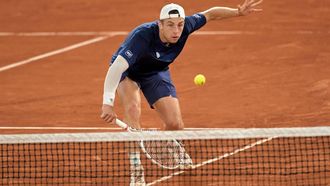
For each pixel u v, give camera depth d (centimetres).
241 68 6019
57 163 3572
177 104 3469
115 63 3178
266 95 5138
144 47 3284
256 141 3812
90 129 4481
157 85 3466
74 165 3550
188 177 3369
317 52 6338
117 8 9006
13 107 5181
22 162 3628
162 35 3303
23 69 6500
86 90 5638
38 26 8444
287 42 6806
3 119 4822
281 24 7600
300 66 5906
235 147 3744
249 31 7394
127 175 3425
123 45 3341
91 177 3378
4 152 3762
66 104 5209
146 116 4722
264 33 7262
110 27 8169
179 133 2980
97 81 5931
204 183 3288
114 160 3628
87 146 3841
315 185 3203
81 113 4922
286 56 6294
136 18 8494
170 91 3481
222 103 5019
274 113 4666
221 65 6169
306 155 3556
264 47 6681
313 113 4594
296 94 5097
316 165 3428
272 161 3516
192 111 4847
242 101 5031
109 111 3114
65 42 7575
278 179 3291
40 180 3394
